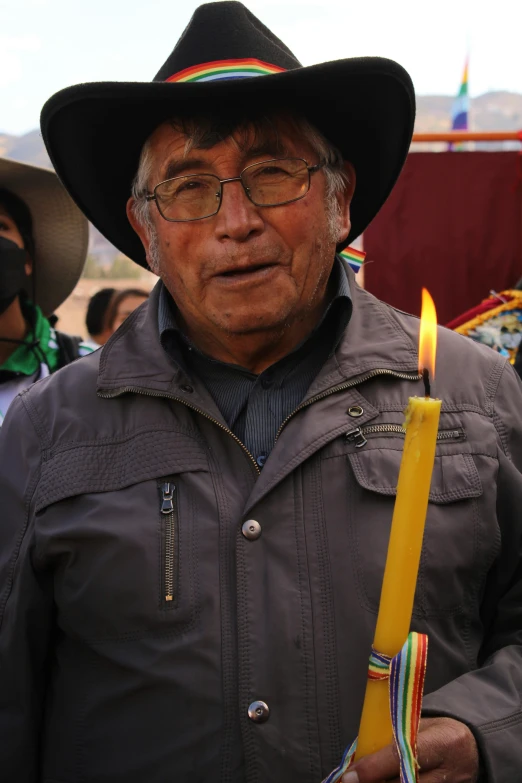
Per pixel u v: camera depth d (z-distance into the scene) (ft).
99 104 4.50
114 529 4.09
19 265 7.59
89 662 4.22
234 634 3.99
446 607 4.10
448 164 11.77
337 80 4.26
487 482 4.22
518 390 4.67
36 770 4.40
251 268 4.21
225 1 4.48
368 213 5.46
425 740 3.54
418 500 2.85
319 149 4.41
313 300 4.51
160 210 4.37
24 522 4.40
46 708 4.44
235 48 4.37
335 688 3.90
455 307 11.91
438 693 3.86
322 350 4.77
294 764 3.84
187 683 3.93
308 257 4.33
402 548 2.89
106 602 4.10
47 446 4.47
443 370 4.51
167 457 4.23
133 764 3.99
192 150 4.22
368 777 3.01
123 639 4.09
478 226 11.77
